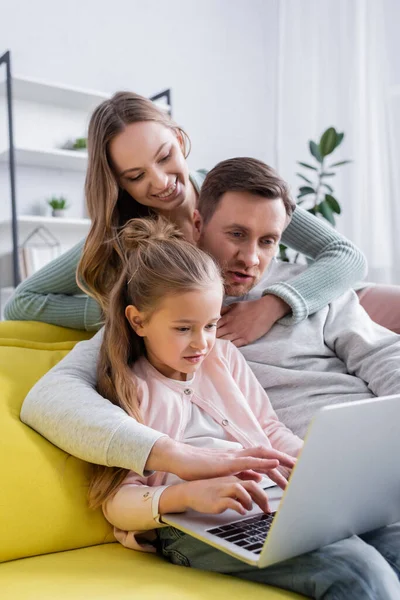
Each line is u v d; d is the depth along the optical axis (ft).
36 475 2.88
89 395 3.00
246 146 14.35
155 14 12.98
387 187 11.38
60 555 2.80
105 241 4.04
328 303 4.17
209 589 2.37
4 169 11.38
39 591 2.33
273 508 2.72
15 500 2.77
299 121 13.04
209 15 13.75
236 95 14.17
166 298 3.07
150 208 4.46
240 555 2.23
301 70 12.93
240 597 2.30
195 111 13.56
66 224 11.55
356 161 11.77
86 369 3.29
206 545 2.64
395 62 11.32
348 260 4.35
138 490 2.80
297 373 3.76
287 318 3.98
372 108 11.57
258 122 14.53
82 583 2.41
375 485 2.49
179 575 2.54
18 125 11.62
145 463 2.73
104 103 4.35
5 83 10.66
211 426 3.28
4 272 11.41
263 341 3.93
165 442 2.75
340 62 12.05
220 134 13.93
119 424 2.83
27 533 2.75
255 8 14.48
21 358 3.61
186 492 2.59
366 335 3.99
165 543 2.83
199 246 3.77
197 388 3.37
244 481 2.59
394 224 11.28
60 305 4.65
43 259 10.99
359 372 3.89
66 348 3.93
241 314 3.95
